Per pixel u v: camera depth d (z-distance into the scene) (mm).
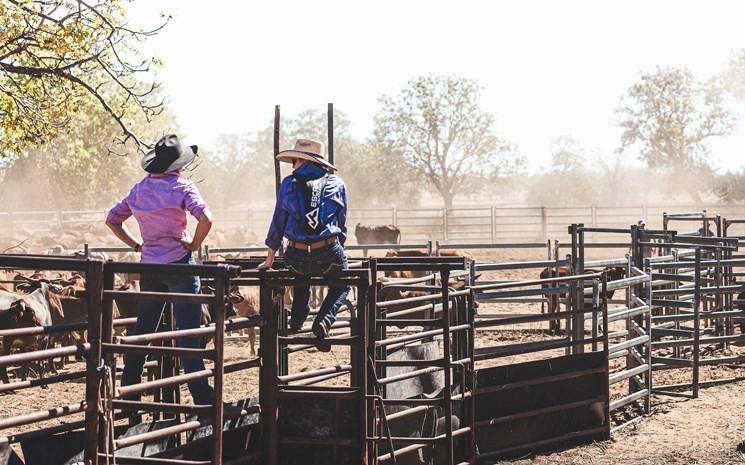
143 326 6117
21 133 14750
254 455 5980
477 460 7527
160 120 53156
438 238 42031
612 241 38375
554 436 8211
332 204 5883
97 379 4926
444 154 59438
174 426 5266
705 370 11953
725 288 11023
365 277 5984
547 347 8258
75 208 47094
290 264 5855
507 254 33438
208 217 5980
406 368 7562
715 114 58594
